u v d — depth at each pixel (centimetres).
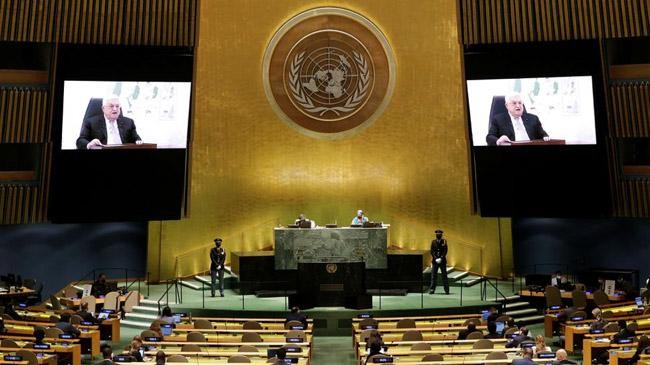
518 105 2106
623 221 2203
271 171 2278
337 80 2305
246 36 2277
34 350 1247
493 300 1892
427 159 2259
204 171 2222
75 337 1387
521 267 2312
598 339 1357
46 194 2109
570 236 2269
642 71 2097
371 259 1984
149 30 2169
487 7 2195
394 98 2288
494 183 2117
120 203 2088
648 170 2078
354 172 2289
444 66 2253
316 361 1512
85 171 2072
